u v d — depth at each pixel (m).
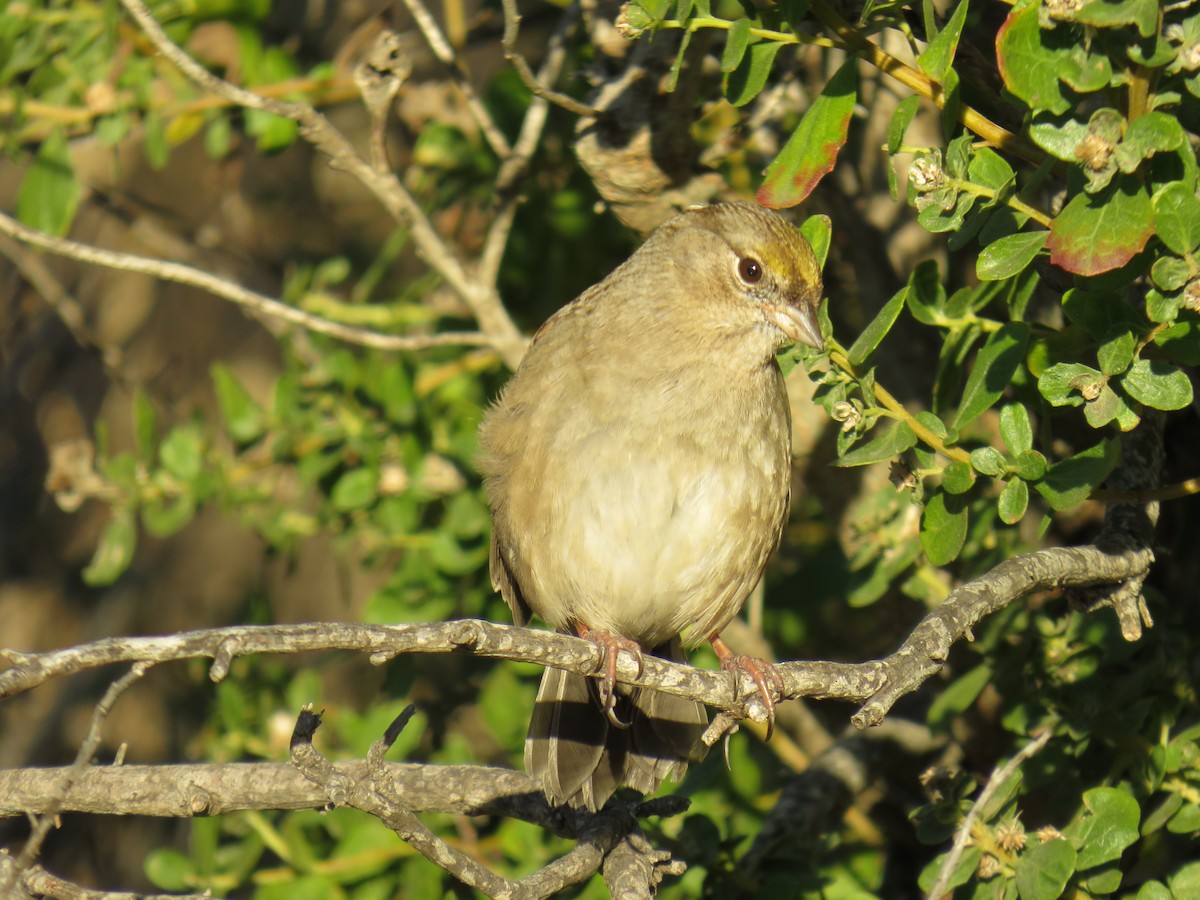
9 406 16.72
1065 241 6.03
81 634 16.53
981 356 6.80
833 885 9.80
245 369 16.83
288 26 13.67
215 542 16.80
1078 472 6.76
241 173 15.36
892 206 10.66
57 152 10.85
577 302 9.30
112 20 10.41
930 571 9.75
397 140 15.49
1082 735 8.40
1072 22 5.81
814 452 10.50
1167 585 10.06
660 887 9.43
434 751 11.43
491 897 6.74
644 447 8.62
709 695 6.96
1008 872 7.77
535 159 12.24
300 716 6.15
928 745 11.07
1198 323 6.26
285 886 9.89
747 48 6.91
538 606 9.18
